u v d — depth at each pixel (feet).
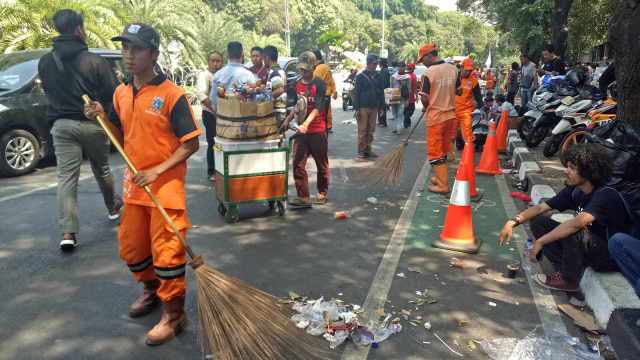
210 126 22.44
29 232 15.87
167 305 9.91
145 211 9.98
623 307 9.93
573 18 75.77
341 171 25.53
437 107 20.53
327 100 36.14
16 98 23.58
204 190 21.48
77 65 14.02
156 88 9.48
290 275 13.07
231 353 8.68
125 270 13.25
